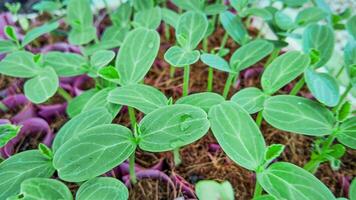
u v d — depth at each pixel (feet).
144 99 0.63
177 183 0.73
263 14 0.83
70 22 0.89
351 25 0.81
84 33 0.88
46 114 0.90
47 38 1.11
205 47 0.98
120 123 0.86
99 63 0.73
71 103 0.79
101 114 0.63
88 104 0.68
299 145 0.83
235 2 0.84
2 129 0.64
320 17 0.88
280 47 0.85
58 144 0.61
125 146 0.56
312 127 0.62
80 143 0.55
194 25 0.73
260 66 0.99
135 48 0.68
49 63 0.80
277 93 0.93
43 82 0.74
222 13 0.86
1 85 0.98
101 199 0.54
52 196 0.55
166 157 0.79
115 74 0.64
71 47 1.03
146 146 0.55
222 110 0.58
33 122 0.85
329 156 0.66
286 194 0.51
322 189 0.52
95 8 1.16
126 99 0.62
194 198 0.71
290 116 0.63
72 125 0.62
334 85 0.67
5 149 0.79
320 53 0.76
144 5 0.94
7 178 0.60
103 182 0.56
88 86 0.97
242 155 0.54
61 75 0.79
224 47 1.05
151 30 0.70
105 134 0.56
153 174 0.75
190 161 0.79
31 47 1.09
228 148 0.55
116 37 0.90
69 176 0.52
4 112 0.91
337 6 1.19
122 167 0.75
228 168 0.77
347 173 0.78
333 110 0.81
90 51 0.84
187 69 0.73
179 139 0.55
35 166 0.62
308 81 0.66
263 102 0.67
